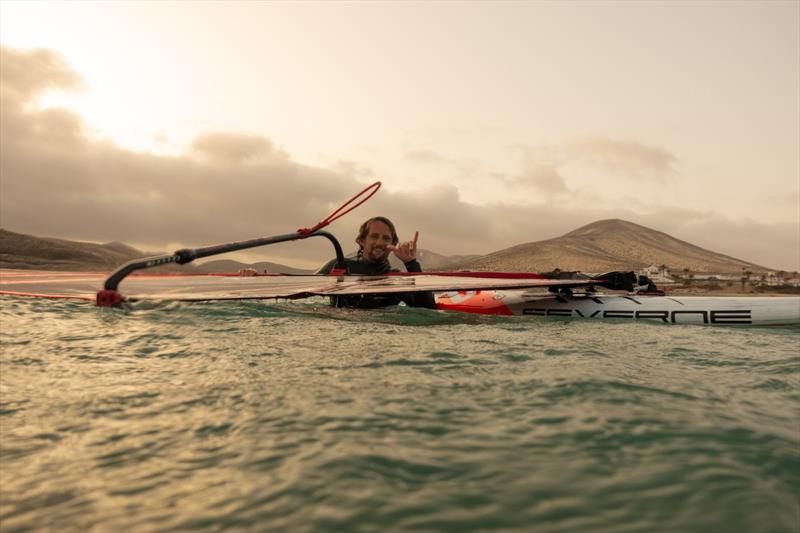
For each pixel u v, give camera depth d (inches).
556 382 103.9
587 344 158.9
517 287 235.5
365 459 63.2
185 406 84.1
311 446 67.4
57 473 58.6
